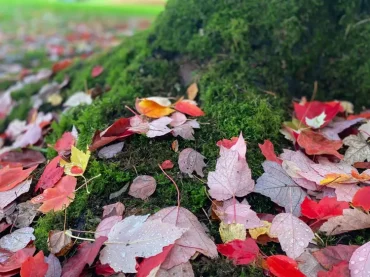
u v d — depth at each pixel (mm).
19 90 826
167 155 474
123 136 479
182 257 368
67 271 373
